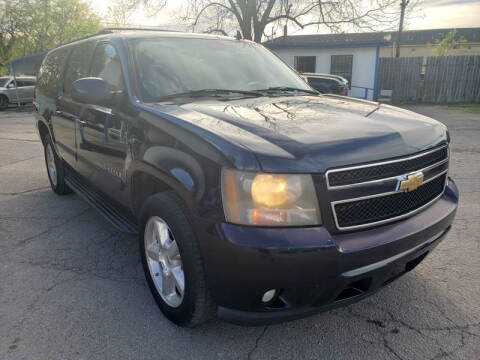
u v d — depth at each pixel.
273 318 2.16
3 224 4.38
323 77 14.18
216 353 2.43
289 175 2.02
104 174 3.50
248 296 2.12
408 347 2.46
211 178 2.13
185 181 2.25
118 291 3.08
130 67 3.18
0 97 20.06
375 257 2.14
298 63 21.12
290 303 2.17
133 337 2.56
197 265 2.27
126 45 3.38
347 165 2.10
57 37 28.70
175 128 2.45
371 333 2.60
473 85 19.34
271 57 4.21
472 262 3.49
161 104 2.92
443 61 19.50
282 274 2.01
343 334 2.59
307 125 2.44
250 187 2.02
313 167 2.04
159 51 3.43
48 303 2.91
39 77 5.64
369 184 2.17
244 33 21.19
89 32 29.78
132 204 3.06
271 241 1.99
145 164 2.65
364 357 2.39
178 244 2.35
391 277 2.48
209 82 3.37
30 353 2.41
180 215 2.33
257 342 2.52
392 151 2.26
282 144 2.14
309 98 3.39
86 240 3.98
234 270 2.06
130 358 2.38
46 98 5.00
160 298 2.73
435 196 2.70
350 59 20.23
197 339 2.55
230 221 2.07
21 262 3.53
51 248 3.80
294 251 1.98
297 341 2.53
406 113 2.97
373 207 2.21
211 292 2.25
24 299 2.96
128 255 3.67
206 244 2.14
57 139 4.71
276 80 3.81
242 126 2.36
